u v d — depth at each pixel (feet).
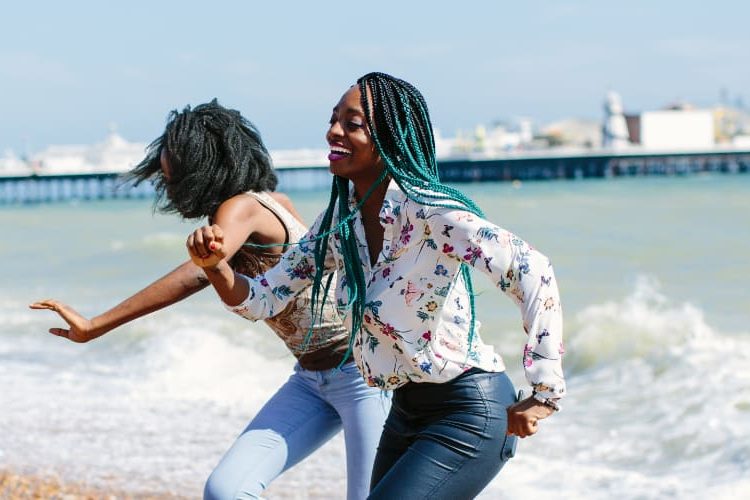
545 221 92.73
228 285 9.24
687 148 262.47
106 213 138.00
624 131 282.97
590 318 33.68
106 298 51.37
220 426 23.21
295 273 9.56
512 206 116.37
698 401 24.36
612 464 20.31
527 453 21.12
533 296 8.13
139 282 58.59
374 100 8.77
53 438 22.24
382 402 10.59
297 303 10.35
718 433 21.58
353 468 10.59
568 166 245.65
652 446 21.30
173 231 100.63
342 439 21.30
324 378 10.57
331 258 9.50
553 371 8.07
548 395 8.07
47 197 217.15
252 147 10.59
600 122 351.46
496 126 340.80
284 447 10.36
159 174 11.05
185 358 32.32
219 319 38.73
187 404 25.80
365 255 8.97
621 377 28.48
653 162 249.34
